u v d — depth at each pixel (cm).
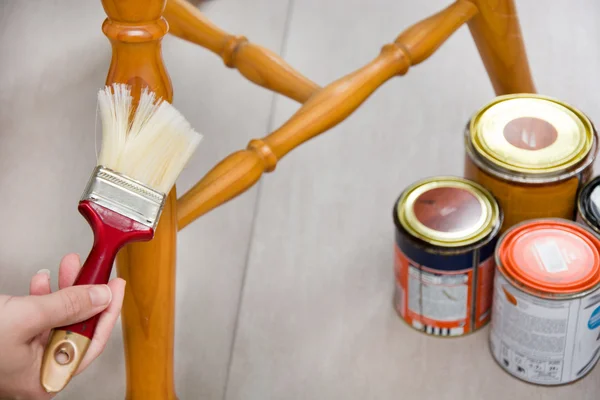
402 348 98
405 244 94
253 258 108
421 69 133
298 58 134
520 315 89
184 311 102
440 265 92
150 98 70
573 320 88
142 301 79
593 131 98
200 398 92
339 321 101
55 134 121
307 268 107
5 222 110
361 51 135
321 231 111
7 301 61
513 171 94
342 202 115
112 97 69
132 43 69
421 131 123
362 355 97
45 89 127
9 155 119
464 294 95
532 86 109
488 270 95
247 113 126
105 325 65
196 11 104
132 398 85
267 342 98
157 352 82
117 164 66
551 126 99
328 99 93
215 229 112
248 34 138
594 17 140
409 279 96
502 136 98
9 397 67
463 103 127
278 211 114
